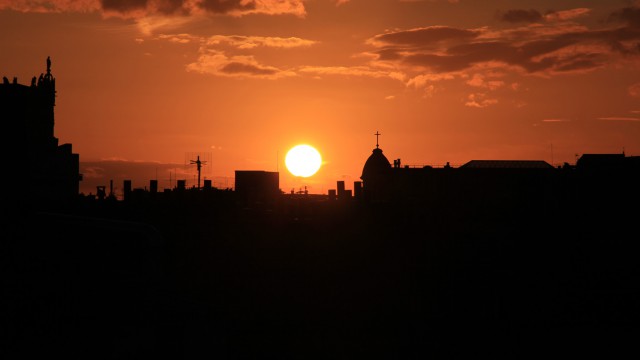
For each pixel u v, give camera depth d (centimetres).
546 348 13588
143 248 6262
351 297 15475
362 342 13012
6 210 6103
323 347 12131
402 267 18250
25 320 5900
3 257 5966
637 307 16088
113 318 6106
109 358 6019
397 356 12575
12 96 6372
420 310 15025
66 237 6153
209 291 14000
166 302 6350
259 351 10200
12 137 6256
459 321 14512
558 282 17562
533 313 15262
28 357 5831
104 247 6178
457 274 17962
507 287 16888
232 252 17438
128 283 6128
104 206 18888
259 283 15438
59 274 6050
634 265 19438
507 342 13750
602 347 13775
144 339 6122
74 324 5966
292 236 19438
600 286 17412
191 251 17025
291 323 12694
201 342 6388
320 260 18200
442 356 12862
